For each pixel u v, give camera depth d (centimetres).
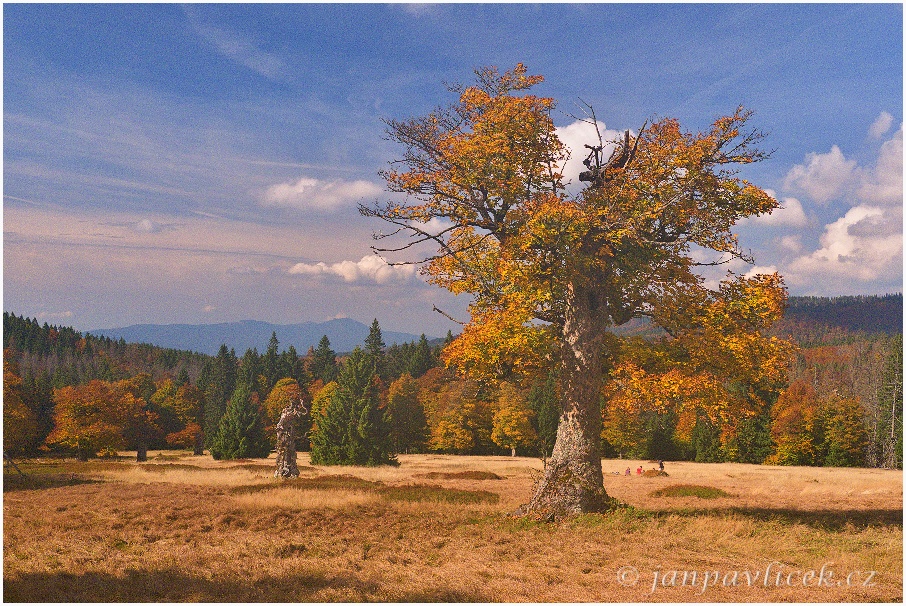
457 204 1969
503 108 1898
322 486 2950
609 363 2009
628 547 1440
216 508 2103
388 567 1256
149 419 9125
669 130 1877
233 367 13625
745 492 3062
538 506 1850
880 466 7950
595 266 1841
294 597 1026
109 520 1838
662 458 8706
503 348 1877
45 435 8281
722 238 1836
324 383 13212
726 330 1830
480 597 1033
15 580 1102
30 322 17212
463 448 8931
